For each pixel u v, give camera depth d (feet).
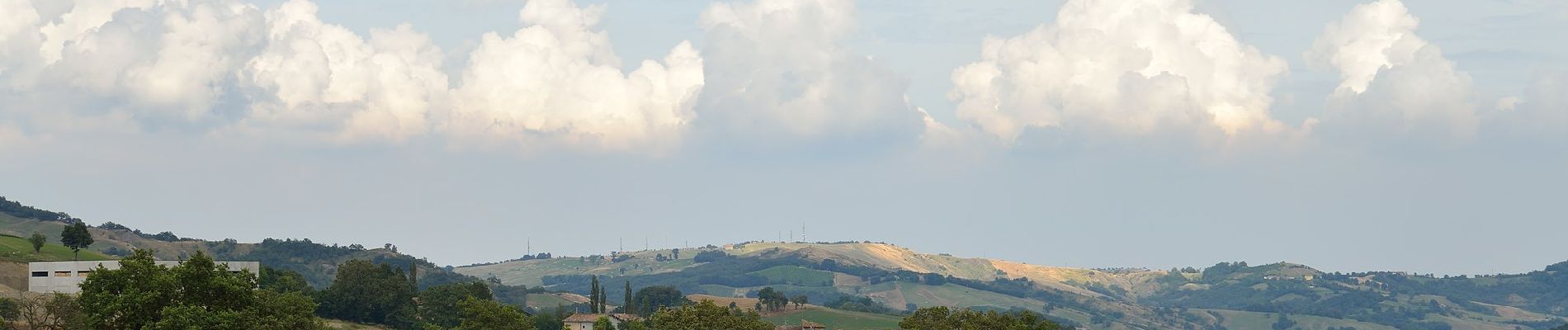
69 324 593.42
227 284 561.02
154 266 579.07
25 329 648.38
